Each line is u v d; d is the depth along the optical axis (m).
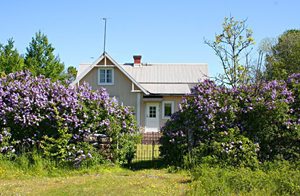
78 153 13.52
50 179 11.84
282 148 13.45
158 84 33.03
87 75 29.81
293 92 13.77
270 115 13.34
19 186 10.59
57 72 37.31
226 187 9.05
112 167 13.85
